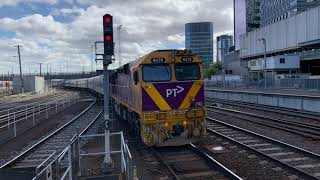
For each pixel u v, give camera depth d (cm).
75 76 14262
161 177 1062
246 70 11200
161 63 1427
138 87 1431
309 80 4550
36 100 5634
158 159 1286
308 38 7594
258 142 1495
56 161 819
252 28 13562
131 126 1802
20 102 5259
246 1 13462
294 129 1820
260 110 2928
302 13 7825
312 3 9888
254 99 3753
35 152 1541
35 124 2555
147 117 1388
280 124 2028
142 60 1424
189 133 1430
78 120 2689
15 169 668
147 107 1401
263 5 12800
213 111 3020
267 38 9625
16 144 1788
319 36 7169
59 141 1794
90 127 2212
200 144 1505
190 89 1441
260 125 2045
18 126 2453
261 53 9988
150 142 1398
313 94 3559
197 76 1461
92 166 1239
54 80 14288
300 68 7656
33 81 8400
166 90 1416
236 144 1450
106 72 1159
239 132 1780
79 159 1140
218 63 13088
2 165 1280
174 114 1414
